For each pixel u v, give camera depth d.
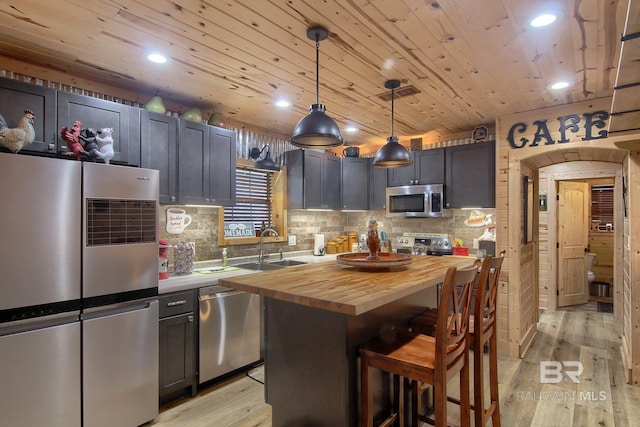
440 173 4.19
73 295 2.01
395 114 3.62
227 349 2.91
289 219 4.45
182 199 2.97
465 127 4.16
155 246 2.39
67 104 2.33
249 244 3.95
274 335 2.04
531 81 2.71
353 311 1.37
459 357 1.71
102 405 2.12
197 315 2.72
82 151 2.18
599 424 2.33
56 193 1.94
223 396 2.71
